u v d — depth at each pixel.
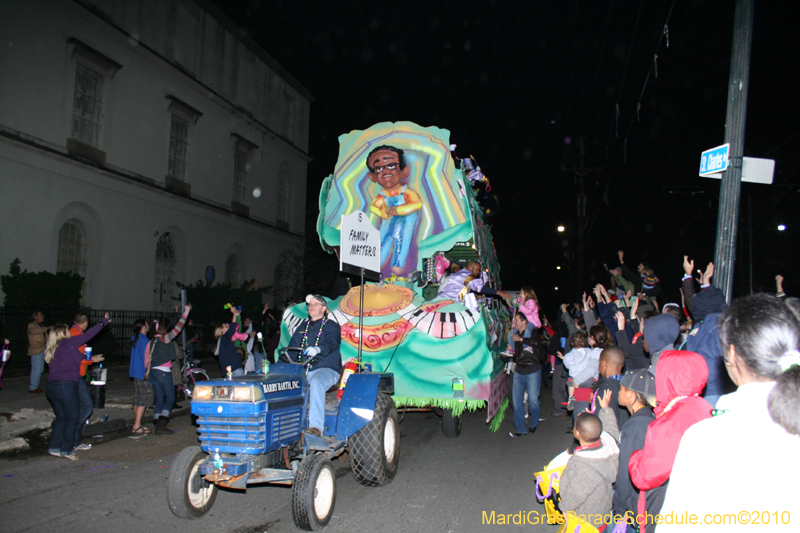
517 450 7.55
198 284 22.72
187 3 23.08
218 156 25.27
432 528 4.70
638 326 6.55
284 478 4.58
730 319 2.09
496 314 8.88
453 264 8.84
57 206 17.02
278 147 30.52
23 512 5.00
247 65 27.67
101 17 18.34
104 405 9.85
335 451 5.27
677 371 2.77
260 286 28.72
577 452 3.69
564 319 12.30
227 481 4.46
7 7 15.48
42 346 11.11
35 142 16.22
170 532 4.57
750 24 5.77
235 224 26.45
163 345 8.55
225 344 10.91
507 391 10.01
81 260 18.27
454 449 7.60
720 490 1.82
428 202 8.13
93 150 18.25
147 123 20.75
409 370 7.22
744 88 5.77
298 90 32.69
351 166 8.49
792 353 1.88
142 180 20.27
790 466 1.76
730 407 1.99
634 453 2.82
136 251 20.17
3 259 15.33
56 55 16.94
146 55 20.53
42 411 8.91
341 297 8.16
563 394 10.23
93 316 17.84
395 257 8.16
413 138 8.28
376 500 5.43
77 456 7.10
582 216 25.36
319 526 4.56
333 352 5.62
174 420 9.66
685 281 5.39
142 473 6.33
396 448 6.20
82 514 4.96
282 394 4.79
